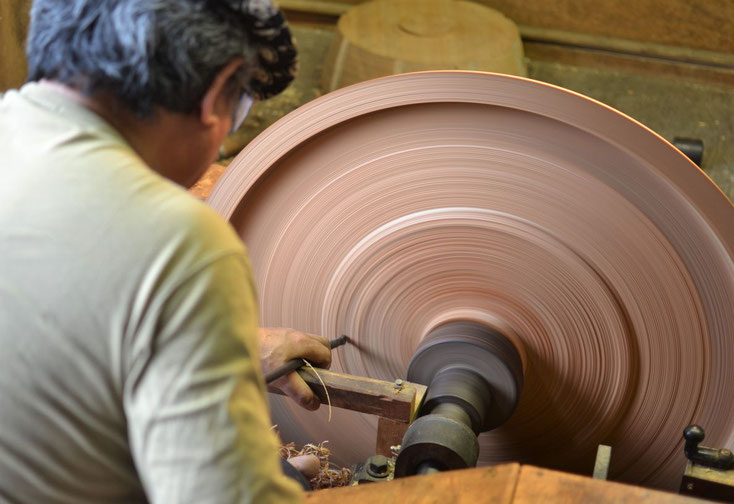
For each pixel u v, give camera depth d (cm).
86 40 75
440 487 94
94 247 71
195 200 75
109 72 75
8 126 78
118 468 76
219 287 71
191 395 69
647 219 164
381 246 179
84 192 73
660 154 156
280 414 202
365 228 179
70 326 70
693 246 163
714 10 397
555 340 177
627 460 186
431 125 170
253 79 90
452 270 178
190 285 70
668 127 384
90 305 70
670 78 414
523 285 174
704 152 370
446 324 177
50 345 70
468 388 161
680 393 175
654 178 160
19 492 73
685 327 169
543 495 91
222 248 72
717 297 165
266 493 72
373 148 175
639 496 90
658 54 410
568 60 420
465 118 168
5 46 320
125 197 72
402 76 166
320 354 156
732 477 147
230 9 79
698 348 170
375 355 189
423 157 173
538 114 161
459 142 170
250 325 73
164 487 71
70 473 73
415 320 182
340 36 372
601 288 169
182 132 82
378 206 178
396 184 176
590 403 180
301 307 191
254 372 73
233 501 70
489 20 387
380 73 359
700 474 148
